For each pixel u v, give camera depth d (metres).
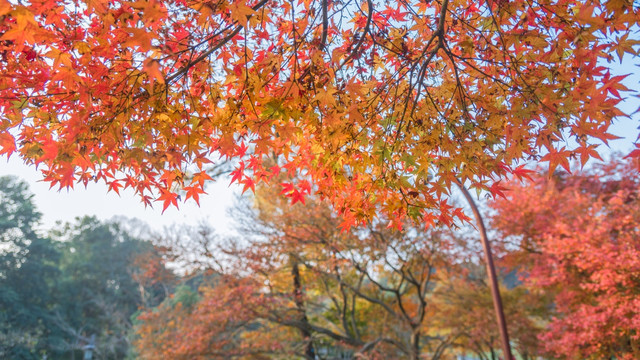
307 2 3.31
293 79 2.74
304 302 14.11
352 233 11.90
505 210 13.85
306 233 12.85
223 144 2.78
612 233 10.76
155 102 2.75
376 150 3.18
